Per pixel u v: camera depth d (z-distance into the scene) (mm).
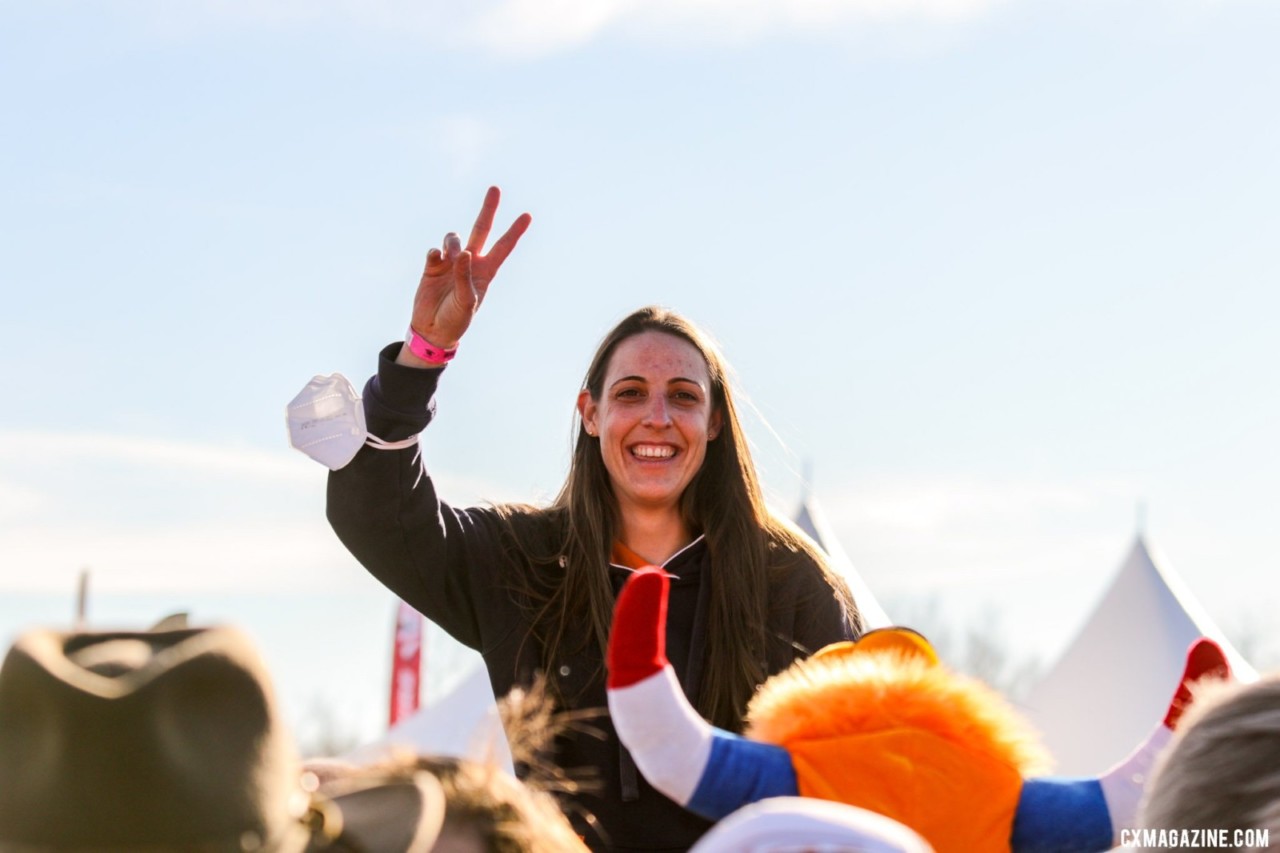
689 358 4301
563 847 2426
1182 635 10375
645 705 2385
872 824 1715
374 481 3965
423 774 2270
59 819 1876
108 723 1887
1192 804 2090
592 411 4367
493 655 4152
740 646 4145
